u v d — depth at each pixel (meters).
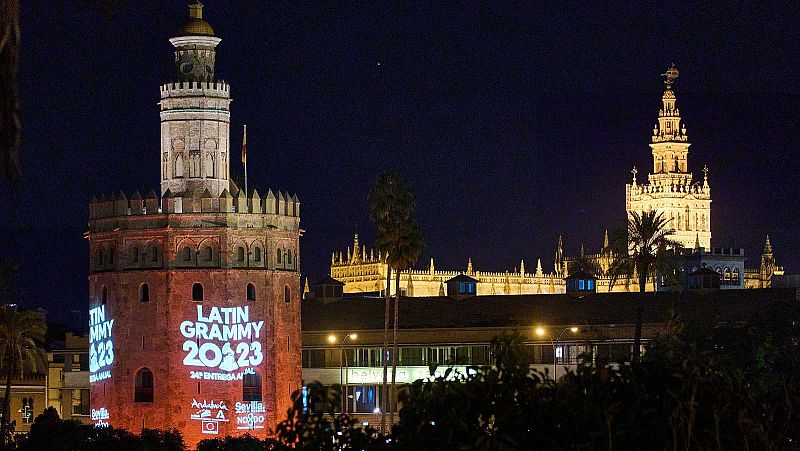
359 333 194.62
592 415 52.81
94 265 189.00
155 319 181.88
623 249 183.88
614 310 187.75
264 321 184.12
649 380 54.56
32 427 152.12
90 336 189.62
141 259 183.62
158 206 183.62
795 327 153.50
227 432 179.75
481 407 54.25
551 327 185.00
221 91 190.38
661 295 190.25
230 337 181.62
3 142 33.59
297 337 188.88
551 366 183.50
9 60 33.44
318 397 54.88
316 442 54.28
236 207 183.88
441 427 53.56
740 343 147.88
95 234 188.38
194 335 181.00
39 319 172.50
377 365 193.62
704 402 53.97
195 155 188.62
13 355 167.12
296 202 191.75
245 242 183.88
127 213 184.62
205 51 191.38
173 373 180.62
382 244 169.12
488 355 188.75
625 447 52.94
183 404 180.12
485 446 52.59
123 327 183.62
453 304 196.75
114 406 183.50
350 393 194.25
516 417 53.62
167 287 181.62
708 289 188.75
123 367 183.25
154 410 180.75
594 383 54.22
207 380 180.62
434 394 54.78
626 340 182.50
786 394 57.69
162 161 190.25
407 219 169.62
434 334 191.88
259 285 184.38
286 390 185.75
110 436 151.25
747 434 53.81
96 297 188.00
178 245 182.62
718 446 51.72
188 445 179.75
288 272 188.38
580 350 182.88
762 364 136.50
